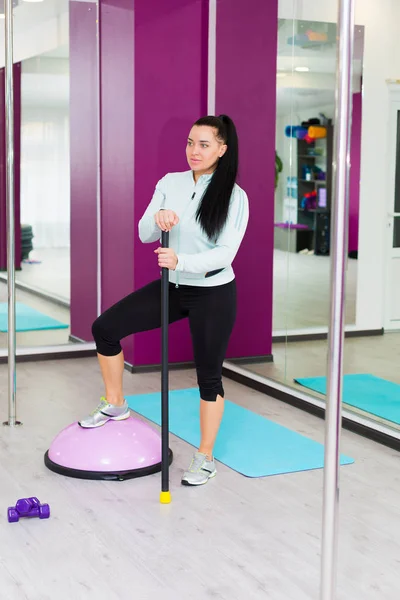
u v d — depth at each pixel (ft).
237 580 8.12
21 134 17.26
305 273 14.88
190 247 10.61
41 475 10.94
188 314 10.84
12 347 13.02
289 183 15.31
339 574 8.30
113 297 17.63
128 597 7.74
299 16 14.55
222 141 10.25
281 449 12.25
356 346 13.24
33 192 17.48
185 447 12.27
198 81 16.81
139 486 10.64
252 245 16.19
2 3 16.76
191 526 9.42
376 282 12.84
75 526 9.35
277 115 15.37
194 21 16.62
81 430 11.19
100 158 17.98
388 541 9.12
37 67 17.17
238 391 15.92
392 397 12.50
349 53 5.90
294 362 15.06
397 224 12.44
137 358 17.06
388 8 12.16
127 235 16.83
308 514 9.84
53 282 17.88
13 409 13.16
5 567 8.30
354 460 11.85
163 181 10.91
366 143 12.91
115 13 16.79
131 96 16.33
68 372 16.83
